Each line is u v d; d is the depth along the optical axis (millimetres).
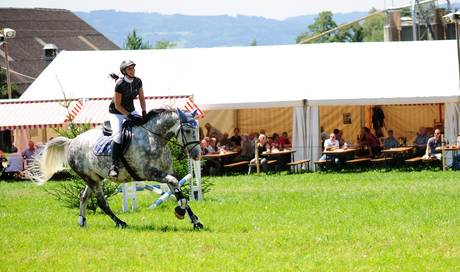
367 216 16641
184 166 21312
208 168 32344
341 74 35438
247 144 33656
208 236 14242
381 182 26141
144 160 15297
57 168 16906
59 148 16781
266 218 16719
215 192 24359
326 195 22078
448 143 32688
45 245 14094
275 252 12625
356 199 20531
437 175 28047
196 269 11492
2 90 65875
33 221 17812
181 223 16328
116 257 12633
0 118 34406
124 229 15703
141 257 12609
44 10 93438
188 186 21453
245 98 34125
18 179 33219
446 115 32969
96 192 16328
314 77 35375
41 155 16812
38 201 23453
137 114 15703
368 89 34094
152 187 20141
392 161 32531
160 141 15375
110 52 38438
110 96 35281
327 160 31844
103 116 33062
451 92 33281
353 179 27672
